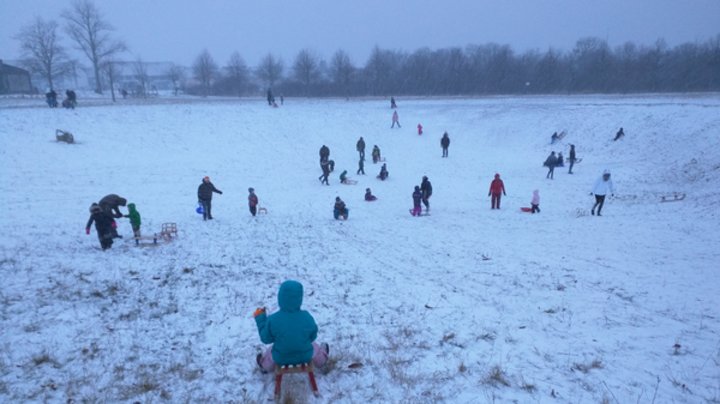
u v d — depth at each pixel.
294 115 38.34
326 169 23.67
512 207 17.97
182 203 18.66
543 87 72.62
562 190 20.78
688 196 16.83
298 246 12.12
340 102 49.53
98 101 46.59
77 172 21.67
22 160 21.78
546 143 32.25
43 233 12.59
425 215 17.03
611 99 45.53
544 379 5.12
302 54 74.75
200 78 84.06
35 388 4.95
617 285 8.34
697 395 4.72
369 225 15.25
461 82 75.69
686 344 5.88
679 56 74.56
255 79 92.31
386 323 6.91
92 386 5.03
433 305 7.65
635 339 6.09
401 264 10.43
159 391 4.95
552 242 12.12
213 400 4.78
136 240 11.73
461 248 11.90
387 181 25.02
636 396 4.73
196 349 6.01
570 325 6.64
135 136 28.50
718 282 8.20
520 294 8.11
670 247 10.84
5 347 5.84
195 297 7.96
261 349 5.99
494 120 38.41
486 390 4.89
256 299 7.91
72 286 8.23
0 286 8.05
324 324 6.85
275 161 28.59
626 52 80.69
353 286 8.75
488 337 6.30
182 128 31.42
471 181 24.41
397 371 5.32
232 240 12.64
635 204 16.72
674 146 24.78
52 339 6.13
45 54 58.25
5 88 62.72
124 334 6.39
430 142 35.91
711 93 54.19
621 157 26.53
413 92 76.00
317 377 5.22
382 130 38.50
